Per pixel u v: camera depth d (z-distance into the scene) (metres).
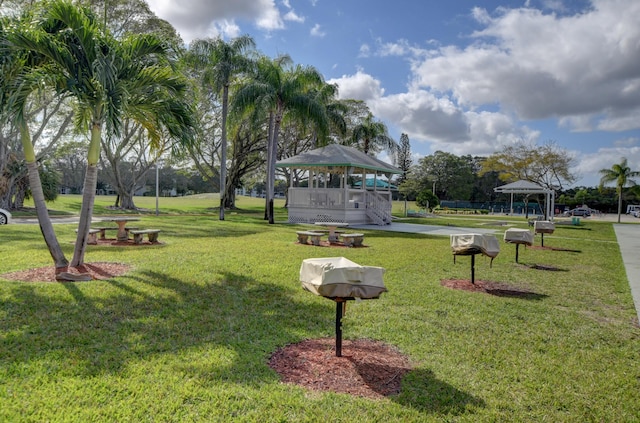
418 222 25.92
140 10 24.88
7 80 6.00
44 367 3.41
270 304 5.60
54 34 6.43
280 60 21.83
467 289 6.91
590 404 3.14
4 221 17.00
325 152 22.30
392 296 6.23
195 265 8.10
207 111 31.55
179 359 3.67
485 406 3.05
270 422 2.71
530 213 51.31
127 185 35.03
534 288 7.16
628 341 4.59
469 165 67.06
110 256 8.93
